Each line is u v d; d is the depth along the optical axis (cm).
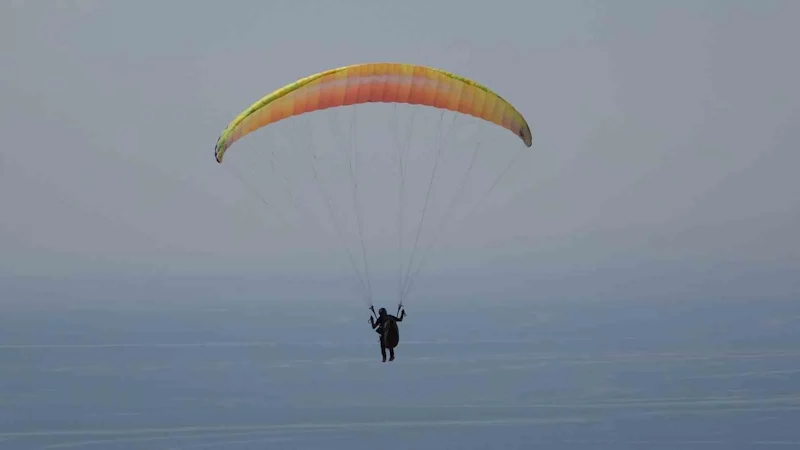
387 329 9612
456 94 11031
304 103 10762
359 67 10831
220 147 10550
